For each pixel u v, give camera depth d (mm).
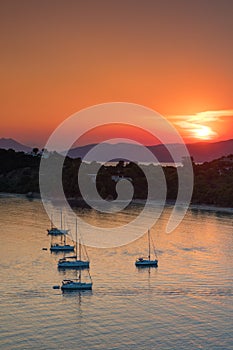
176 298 110000
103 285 119062
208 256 149625
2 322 95312
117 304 105938
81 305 104562
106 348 84938
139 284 119938
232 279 124562
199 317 98625
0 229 192500
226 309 103062
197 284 120250
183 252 154750
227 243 169500
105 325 94438
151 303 106438
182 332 91500
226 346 86062
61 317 98000
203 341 87938
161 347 85500
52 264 138750
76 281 120875
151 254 151250
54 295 111062
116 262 141375
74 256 146500
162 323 95312
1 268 133125
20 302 106312
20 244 164875
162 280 123312
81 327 93188
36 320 96562
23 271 130500
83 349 84438
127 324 94938
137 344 86438
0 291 113250
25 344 86125
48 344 86312
